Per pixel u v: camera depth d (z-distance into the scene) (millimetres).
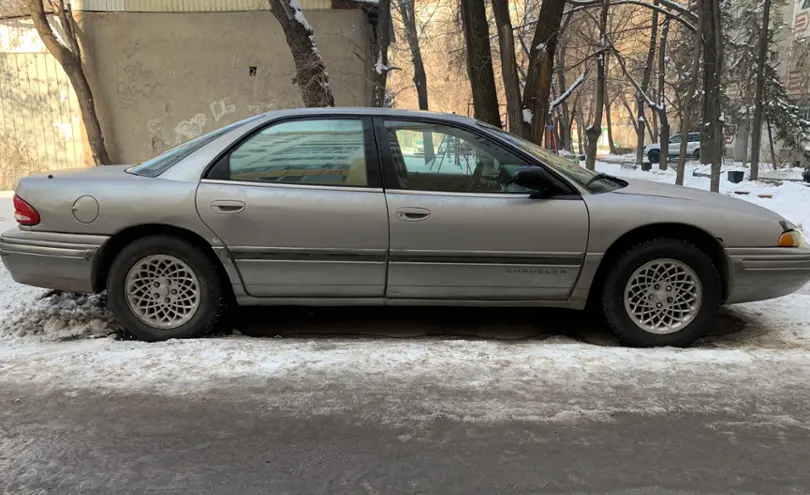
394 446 2875
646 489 2566
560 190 4051
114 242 4098
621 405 3273
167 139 10727
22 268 4113
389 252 3998
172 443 2877
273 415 3135
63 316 4680
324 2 10555
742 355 3947
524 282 4074
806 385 3523
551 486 2582
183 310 4164
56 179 4145
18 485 2545
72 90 10766
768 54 26688
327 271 4043
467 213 3977
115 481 2586
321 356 3863
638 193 4207
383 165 4066
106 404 3230
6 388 3396
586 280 4074
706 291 4090
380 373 3627
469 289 4090
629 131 70125
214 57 10555
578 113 46875
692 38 24688
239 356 3822
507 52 7973
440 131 4176
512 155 4145
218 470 2674
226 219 3965
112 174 4242
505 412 3189
